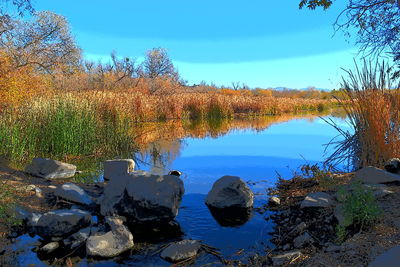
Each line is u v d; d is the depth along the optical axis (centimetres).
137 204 404
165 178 435
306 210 411
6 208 404
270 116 2211
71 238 363
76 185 515
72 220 378
